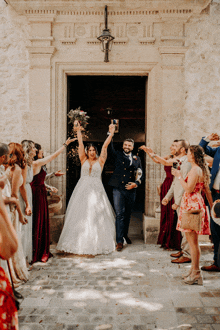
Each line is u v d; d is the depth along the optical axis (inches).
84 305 93.0
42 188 140.0
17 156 109.3
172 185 140.5
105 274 119.6
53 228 169.6
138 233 194.9
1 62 176.6
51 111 174.2
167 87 171.6
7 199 71.6
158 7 163.6
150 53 171.6
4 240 45.7
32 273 121.0
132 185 158.7
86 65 174.1
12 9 174.2
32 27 171.5
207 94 173.0
